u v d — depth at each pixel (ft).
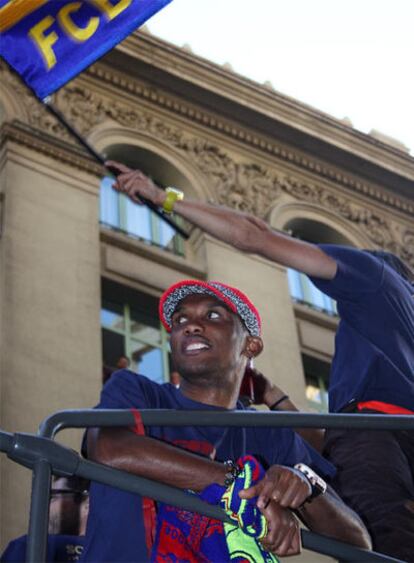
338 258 20.43
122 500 14.26
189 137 63.98
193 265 57.00
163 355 52.49
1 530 37.81
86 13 24.16
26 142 55.06
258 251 20.66
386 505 17.65
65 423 13.21
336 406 20.01
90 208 54.60
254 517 13.61
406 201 70.44
